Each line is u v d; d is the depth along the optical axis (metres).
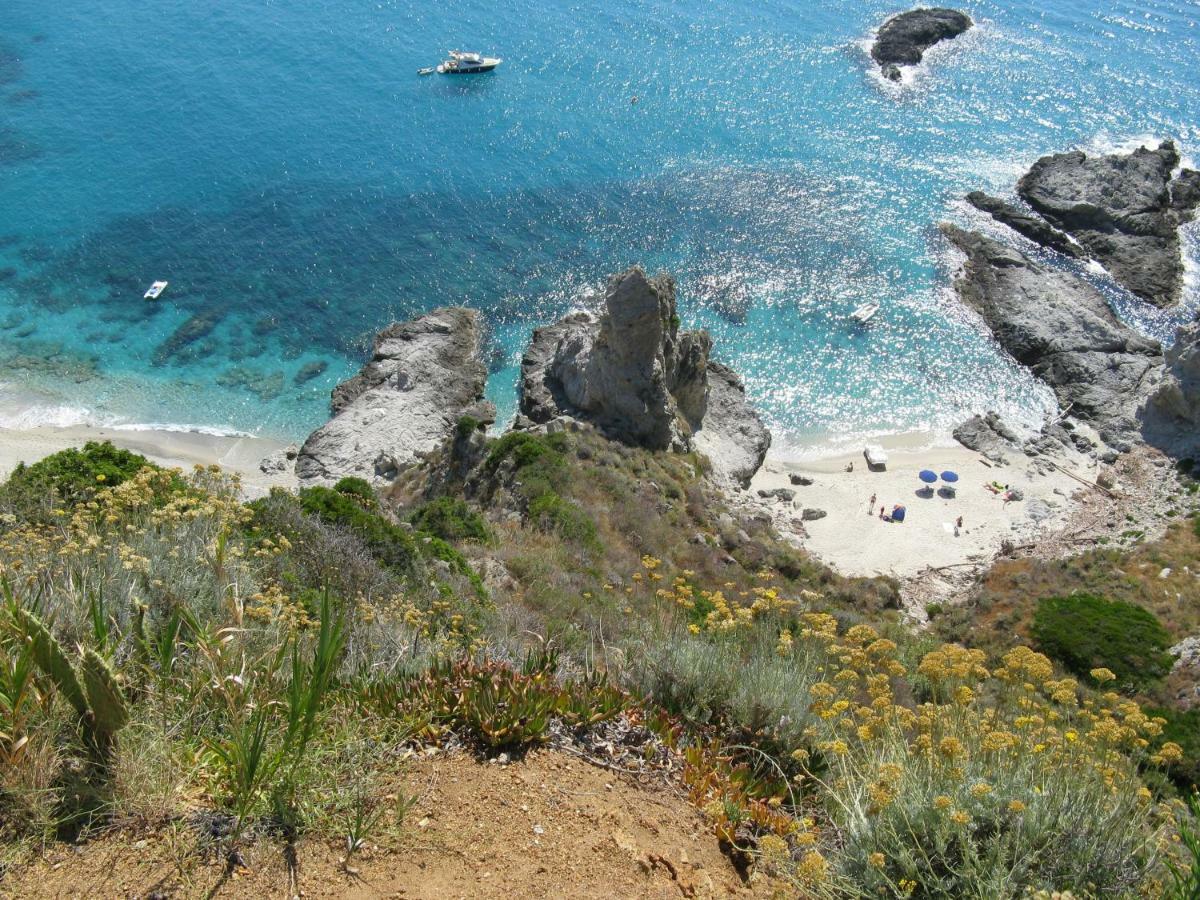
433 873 6.63
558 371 48.94
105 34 87.94
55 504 14.68
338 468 45.84
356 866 6.58
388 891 6.39
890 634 30.50
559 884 6.73
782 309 59.06
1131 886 6.82
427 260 61.50
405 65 84.31
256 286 58.72
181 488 12.97
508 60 85.19
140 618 8.20
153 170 68.56
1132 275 61.56
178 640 8.42
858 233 64.81
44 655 6.73
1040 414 52.75
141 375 51.97
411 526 24.72
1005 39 90.00
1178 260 62.44
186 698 7.66
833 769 8.57
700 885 7.06
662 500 36.00
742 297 59.81
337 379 52.69
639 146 73.56
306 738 6.79
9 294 56.66
